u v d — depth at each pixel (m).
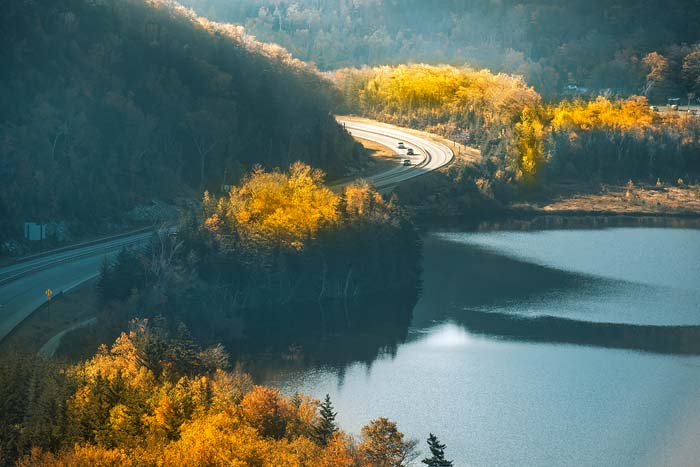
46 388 134.25
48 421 130.00
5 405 135.25
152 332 175.25
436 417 179.50
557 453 167.38
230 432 123.75
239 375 169.00
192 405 136.12
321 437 141.00
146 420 131.62
